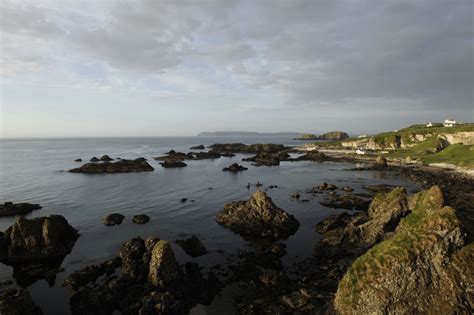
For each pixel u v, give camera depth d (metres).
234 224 49.19
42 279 33.94
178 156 160.00
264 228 46.69
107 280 31.59
